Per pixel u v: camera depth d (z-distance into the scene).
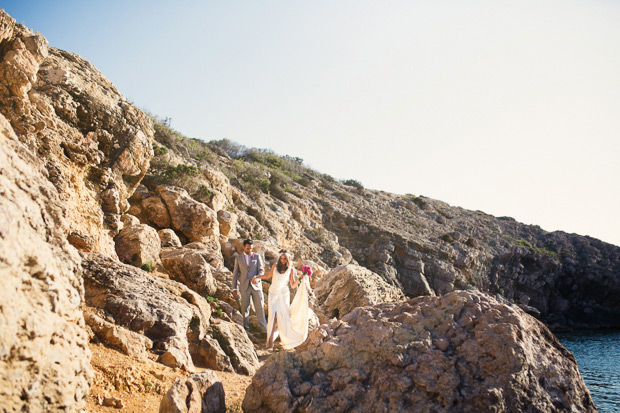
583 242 68.50
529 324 5.59
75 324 4.31
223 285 12.27
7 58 9.24
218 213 21.28
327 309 14.05
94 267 8.16
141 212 16.97
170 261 11.77
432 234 57.19
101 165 12.96
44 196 4.34
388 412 4.88
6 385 3.34
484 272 55.62
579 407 5.19
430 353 5.23
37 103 11.05
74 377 4.07
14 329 3.41
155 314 7.59
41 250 3.82
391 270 45.78
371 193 71.00
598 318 60.66
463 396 4.92
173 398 4.71
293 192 49.19
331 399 5.07
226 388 6.55
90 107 12.85
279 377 5.21
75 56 14.38
